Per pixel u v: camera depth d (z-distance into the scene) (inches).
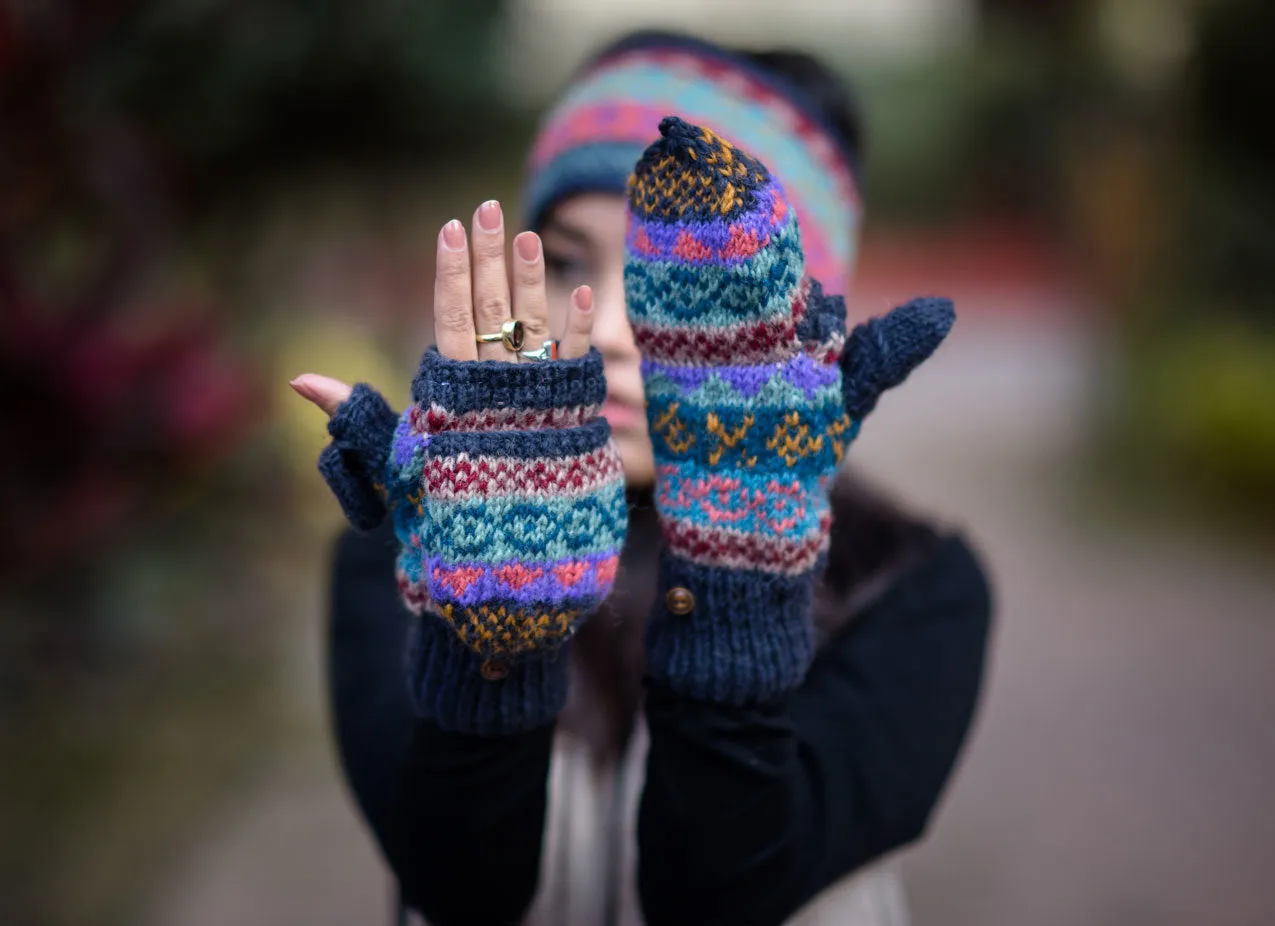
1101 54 327.0
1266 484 247.4
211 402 150.2
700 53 52.1
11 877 104.6
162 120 166.7
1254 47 285.7
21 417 139.5
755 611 38.6
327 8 170.2
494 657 37.0
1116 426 300.2
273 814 118.7
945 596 50.5
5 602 140.0
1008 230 689.0
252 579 170.9
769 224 36.7
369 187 210.4
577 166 50.3
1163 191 313.1
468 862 40.4
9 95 138.9
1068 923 107.9
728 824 39.0
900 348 38.4
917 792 46.1
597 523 36.2
